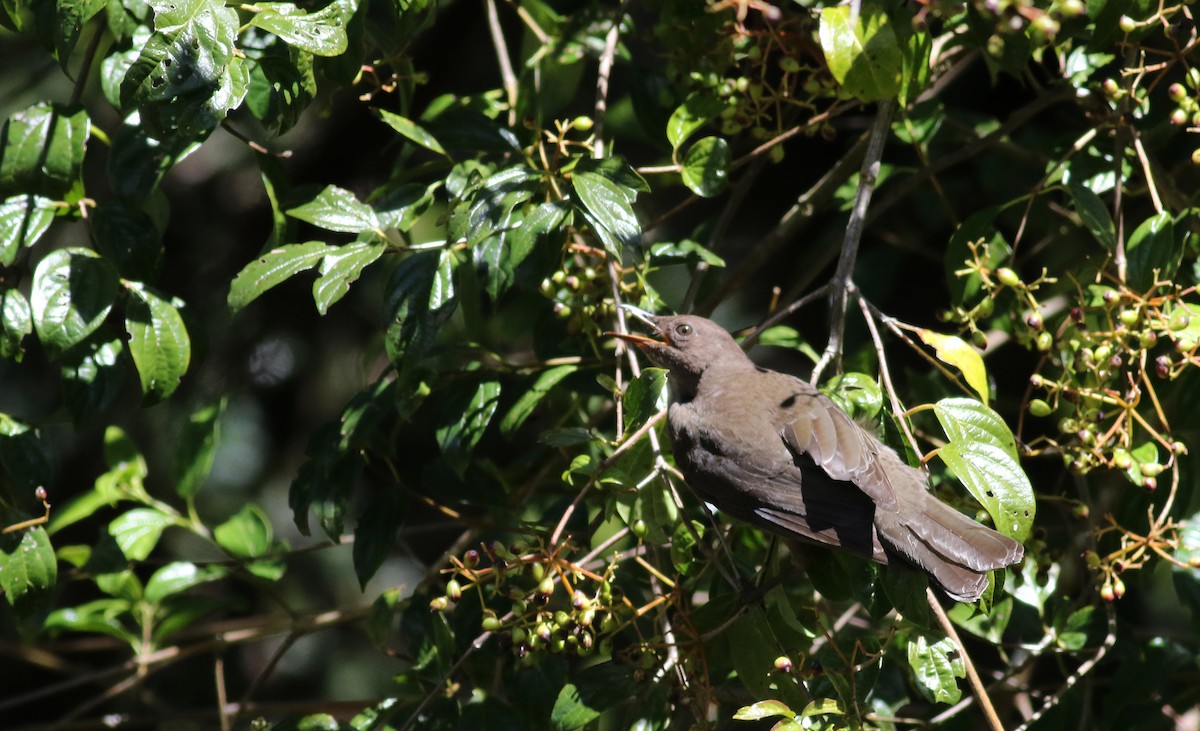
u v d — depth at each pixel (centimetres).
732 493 824
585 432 788
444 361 945
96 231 845
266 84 870
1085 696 931
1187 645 1015
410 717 820
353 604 1568
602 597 758
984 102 1290
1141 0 834
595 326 911
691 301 964
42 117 843
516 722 894
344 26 761
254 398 1505
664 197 1434
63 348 804
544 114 1103
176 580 1045
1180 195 953
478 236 775
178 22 714
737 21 891
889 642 783
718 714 956
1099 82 1025
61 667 1213
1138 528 905
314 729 904
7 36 1508
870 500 782
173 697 1442
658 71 1048
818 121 934
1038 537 869
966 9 845
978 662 1169
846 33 818
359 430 895
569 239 851
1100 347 783
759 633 768
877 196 1217
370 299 1463
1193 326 776
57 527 1052
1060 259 1175
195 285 1431
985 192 1223
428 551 1484
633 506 834
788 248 1363
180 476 1073
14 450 860
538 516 1077
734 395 866
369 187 1384
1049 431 1211
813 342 1330
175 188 1454
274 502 1547
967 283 889
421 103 1379
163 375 839
